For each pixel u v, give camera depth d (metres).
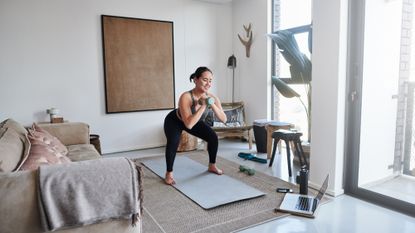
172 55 5.04
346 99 2.75
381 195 2.60
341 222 2.28
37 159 1.88
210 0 5.27
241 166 3.58
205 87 3.01
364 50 2.68
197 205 2.59
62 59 4.23
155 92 4.93
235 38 5.61
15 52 3.95
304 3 4.49
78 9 4.28
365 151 2.88
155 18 4.86
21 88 4.02
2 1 3.83
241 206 2.57
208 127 3.39
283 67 4.93
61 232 1.33
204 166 3.75
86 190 1.32
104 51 4.48
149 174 3.45
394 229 2.18
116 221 1.43
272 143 4.07
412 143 3.20
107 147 4.66
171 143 3.10
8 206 1.22
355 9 2.67
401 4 2.92
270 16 4.93
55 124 3.30
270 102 5.06
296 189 2.94
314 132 2.92
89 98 4.46
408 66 3.06
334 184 2.78
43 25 4.08
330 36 2.69
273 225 2.24
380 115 2.95
